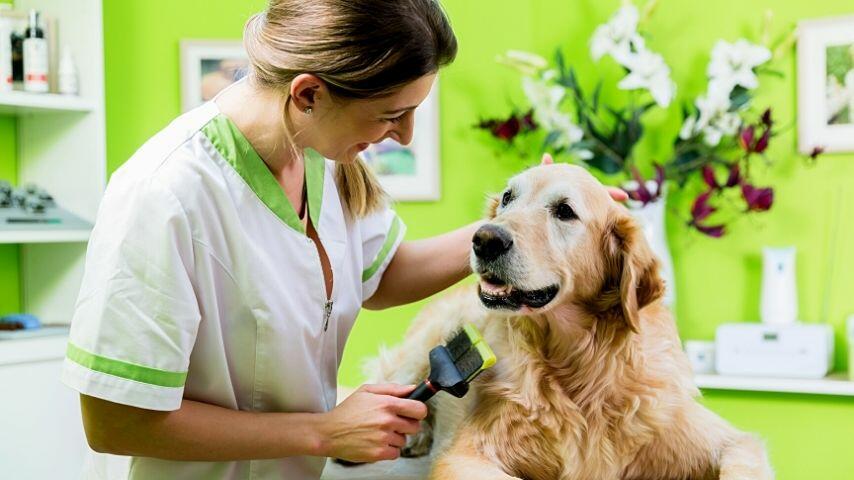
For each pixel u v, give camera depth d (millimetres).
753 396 2820
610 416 1252
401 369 1603
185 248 1102
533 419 1259
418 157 3086
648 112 3033
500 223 1287
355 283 1370
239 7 2982
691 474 1253
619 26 2818
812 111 2795
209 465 1215
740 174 2834
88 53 2719
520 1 3156
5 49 2615
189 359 1140
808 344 2691
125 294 1064
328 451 1152
